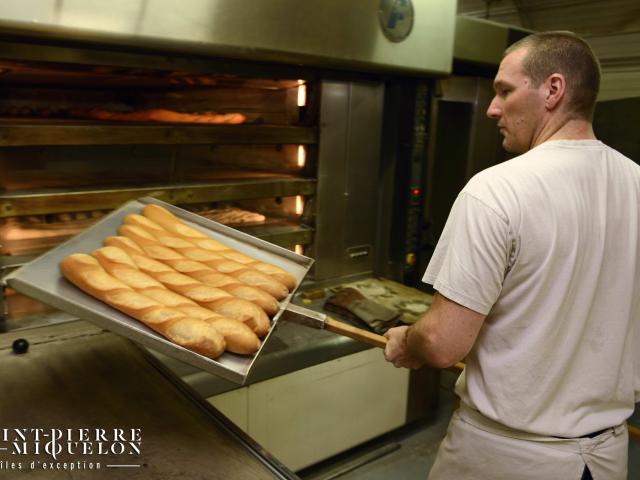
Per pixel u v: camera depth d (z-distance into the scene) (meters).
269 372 2.19
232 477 1.16
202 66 2.23
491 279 1.15
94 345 1.70
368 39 2.49
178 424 1.33
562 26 4.11
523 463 1.25
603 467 1.27
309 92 2.67
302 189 2.67
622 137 3.92
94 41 1.88
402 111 2.97
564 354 1.21
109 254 1.44
